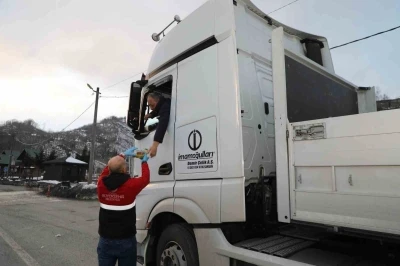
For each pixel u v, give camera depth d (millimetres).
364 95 4367
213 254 2756
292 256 2461
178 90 3514
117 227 2900
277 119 2510
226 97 2900
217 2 3193
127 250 2922
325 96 3443
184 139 3297
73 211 13438
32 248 6566
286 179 2367
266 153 3223
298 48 4418
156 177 3666
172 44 3764
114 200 2932
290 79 2803
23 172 54875
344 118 2057
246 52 3295
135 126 4242
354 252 2533
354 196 1951
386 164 1825
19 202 17938
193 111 3236
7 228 9055
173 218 3537
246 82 3184
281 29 2617
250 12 3596
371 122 1921
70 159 38250
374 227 1844
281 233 3090
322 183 2137
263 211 3041
